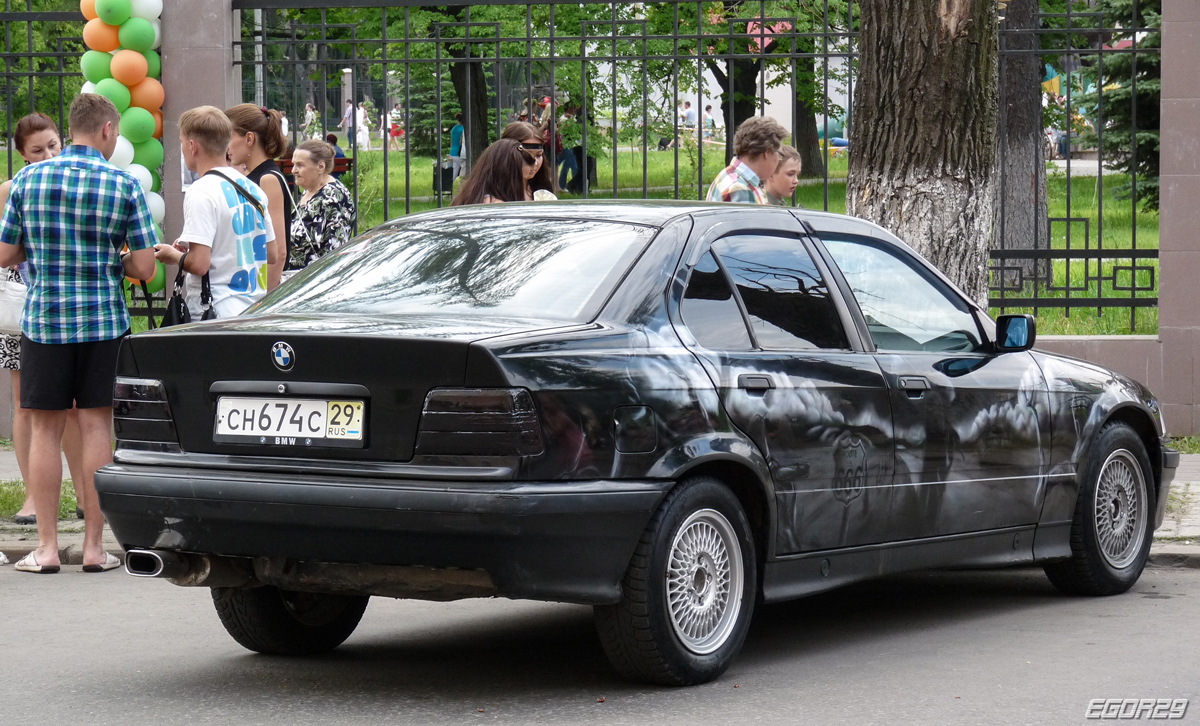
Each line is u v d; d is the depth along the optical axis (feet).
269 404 17.88
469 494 16.58
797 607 24.99
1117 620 23.44
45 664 20.70
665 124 80.02
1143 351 42.01
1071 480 24.52
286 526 17.33
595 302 18.38
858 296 21.70
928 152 31.53
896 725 17.01
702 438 18.39
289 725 17.28
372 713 17.78
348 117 54.70
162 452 18.60
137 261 27.25
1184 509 32.53
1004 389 23.24
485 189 29.50
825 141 41.14
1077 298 43.04
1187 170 41.29
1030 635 22.30
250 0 43.32
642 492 17.63
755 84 82.28
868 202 32.14
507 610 24.68
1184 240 41.60
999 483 23.09
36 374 26.81
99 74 42.19
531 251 19.48
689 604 18.57
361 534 16.97
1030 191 66.18
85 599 25.38
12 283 30.58
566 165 65.87
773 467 19.34
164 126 42.88
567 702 18.15
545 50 78.84
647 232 19.44
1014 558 23.63
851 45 41.73
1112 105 79.00
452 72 80.02
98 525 27.86
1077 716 17.40
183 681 19.66
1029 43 66.54
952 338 23.22
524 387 16.87
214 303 27.32
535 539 16.84
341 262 20.74
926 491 21.79
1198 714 17.51
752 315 19.88
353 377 17.33
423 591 17.46
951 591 26.40
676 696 18.37
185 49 42.68
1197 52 40.96
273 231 28.43
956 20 31.14
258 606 20.58
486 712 17.72
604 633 18.22
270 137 29.73
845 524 20.56
